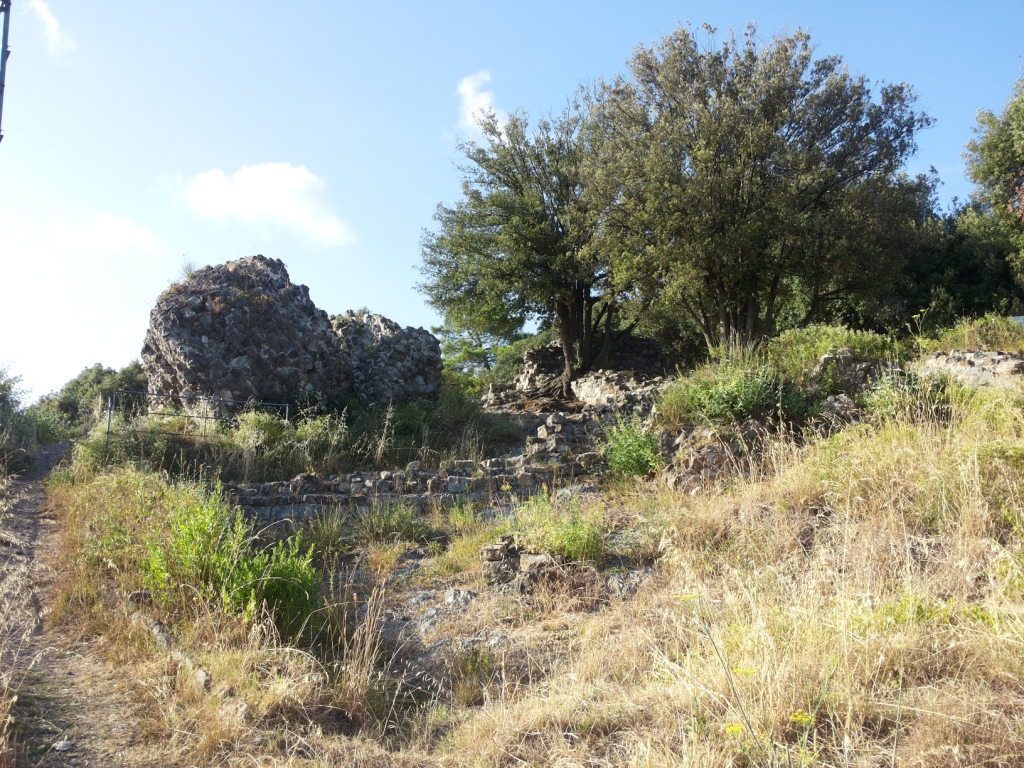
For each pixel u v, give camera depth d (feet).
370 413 50.80
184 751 13.33
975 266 84.89
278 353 50.39
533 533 26.09
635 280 67.82
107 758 12.91
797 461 27.27
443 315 86.74
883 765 11.49
